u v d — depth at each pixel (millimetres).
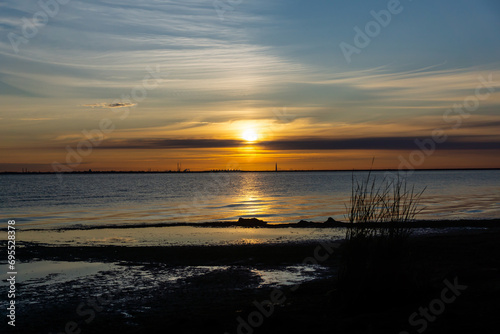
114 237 21797
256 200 55312
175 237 21531
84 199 60406
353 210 7691
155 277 12227
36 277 12328
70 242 19984
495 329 5449
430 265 10891
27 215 37906
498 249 14539
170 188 97188
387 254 7379
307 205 45812
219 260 14773
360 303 6980
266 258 14969
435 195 57250
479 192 64312
